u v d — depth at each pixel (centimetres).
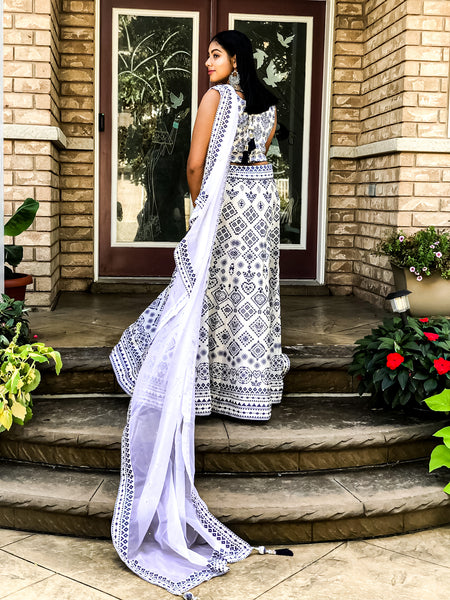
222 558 258
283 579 248
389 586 245
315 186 572
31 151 457
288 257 577
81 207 549
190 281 275
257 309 303
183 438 262
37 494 277
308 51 558
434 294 423
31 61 451
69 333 401
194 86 554
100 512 272
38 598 233
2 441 307
